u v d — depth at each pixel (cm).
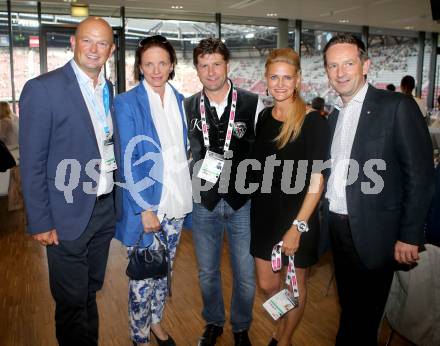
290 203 203
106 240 217
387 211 178
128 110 207
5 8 724
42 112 177
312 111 199
